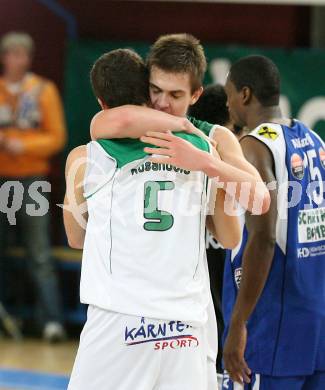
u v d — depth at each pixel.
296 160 9.35
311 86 19.59
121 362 7.84
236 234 8.39
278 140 9.31
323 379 9.59
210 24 20.59
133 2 20.77
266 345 9.33
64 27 21.11
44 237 19.62
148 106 8.09
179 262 7.86
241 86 9.84
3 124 19.48
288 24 20.41
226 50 19.67
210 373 8.35
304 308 9.34
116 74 7.95
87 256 8.10
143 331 7.77
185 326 7.85
